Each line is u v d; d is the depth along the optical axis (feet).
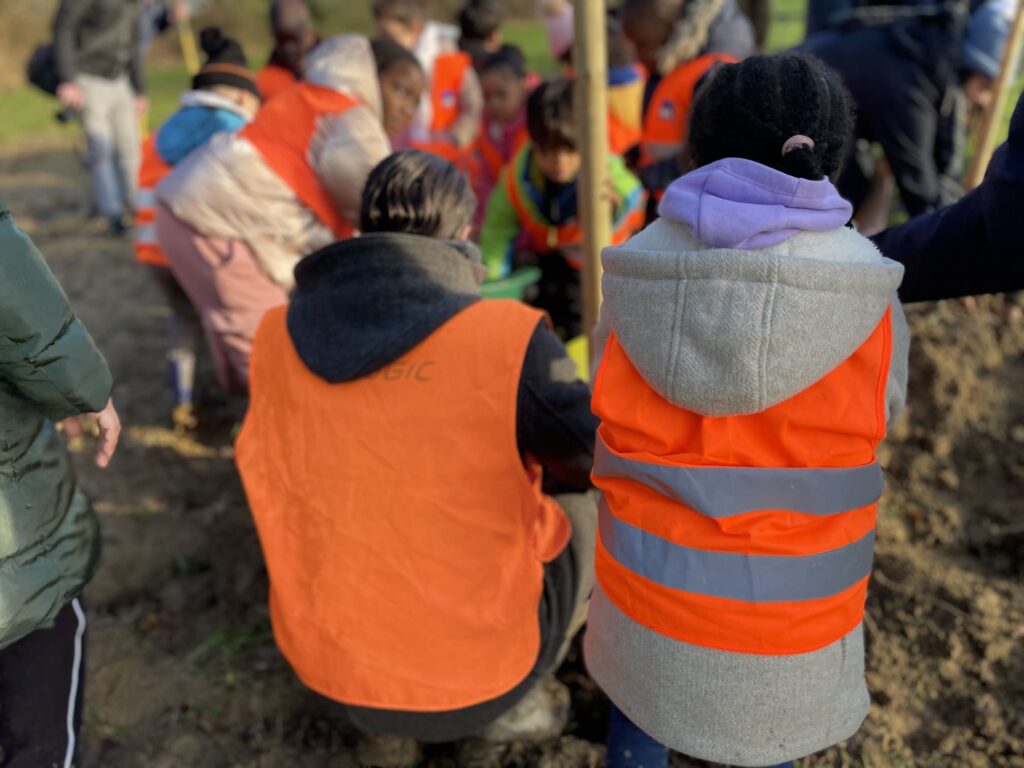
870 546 4.80
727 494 4.48
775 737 4.66
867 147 12.20
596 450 5.09
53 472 4.95
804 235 4.35
